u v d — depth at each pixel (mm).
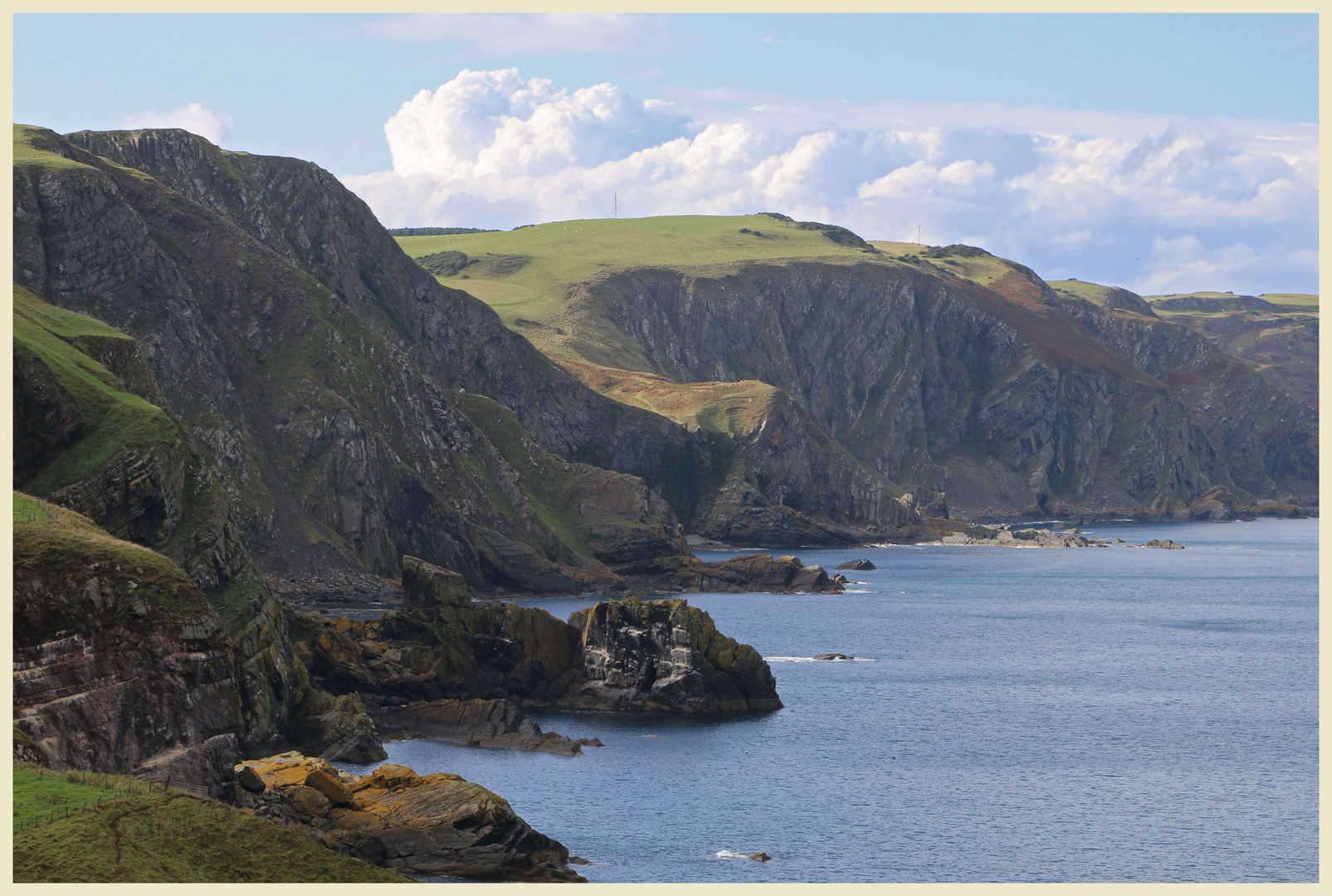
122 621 79250
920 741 107062
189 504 117688
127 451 114312
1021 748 105125
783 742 105312
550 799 85688
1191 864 75625
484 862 65625
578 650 123750
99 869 48094
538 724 109625
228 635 87812
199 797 56594
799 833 79875
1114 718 117938
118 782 56812
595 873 70125
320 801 68188
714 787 89938
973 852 77188
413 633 120750
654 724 111938
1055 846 78688
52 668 75688
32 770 57250
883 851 76750
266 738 89312
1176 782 94875
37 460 116000
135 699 78125
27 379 117562
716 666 118812
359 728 95500
